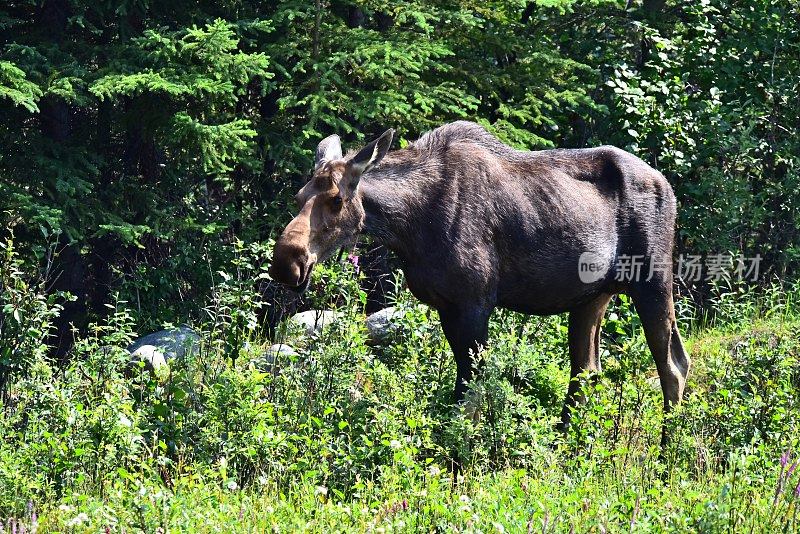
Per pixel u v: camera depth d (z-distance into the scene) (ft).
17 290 73.20
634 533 49.70
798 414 69.51
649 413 68.33
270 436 62.90
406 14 112.88
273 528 51.75
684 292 120.47
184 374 69.87
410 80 113.39
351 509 54.75
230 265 112.16
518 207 69.87
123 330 80.28
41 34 106.73
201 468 60.54
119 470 57.26
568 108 122.72
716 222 118.21
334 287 84.43
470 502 53.98
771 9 126.62
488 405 65.31
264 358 78.64
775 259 123.75
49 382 69.00
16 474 58.08
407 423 64.34
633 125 123.75
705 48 128.67
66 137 110.52
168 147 109.09
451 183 68.90
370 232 68.28
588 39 134.51
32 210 95.14
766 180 127.44
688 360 75.15
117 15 109.60
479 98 129.80
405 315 81.76
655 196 73.36
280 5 109.09
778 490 53.26
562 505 53.83
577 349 75.77
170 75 100.07
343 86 109.70
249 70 102.06
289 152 111.04
